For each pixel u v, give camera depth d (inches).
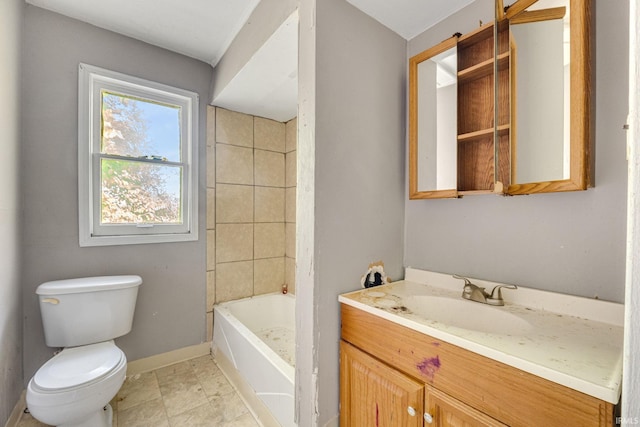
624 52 33.9
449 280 51.6
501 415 28.2
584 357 27.1
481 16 48.5
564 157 36.4
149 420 56.4
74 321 57.0
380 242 55.0
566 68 36.4
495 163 43.5
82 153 64.2
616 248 34.8
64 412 42.9
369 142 52.5
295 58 59.6
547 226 40.8
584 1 34.8
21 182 57.5
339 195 47.8
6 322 51.2
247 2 58.9
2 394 49.8
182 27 66.9
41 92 60.1
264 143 93.7
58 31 62.0
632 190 13.7
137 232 72.1
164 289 75.6
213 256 83.4
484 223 47.9
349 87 49.1
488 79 47.0
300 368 46.7
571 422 24.0
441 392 33.2
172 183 77.6
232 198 86.9
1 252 49.7
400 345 37.9
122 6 60.2
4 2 50.8
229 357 71.9
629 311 13.9
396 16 53.1
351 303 45.1
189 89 78.9
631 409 13.8
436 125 52.6
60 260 62.2
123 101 70.8
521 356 27.3
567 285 38.9
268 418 54.7
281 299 93.5
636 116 13.5
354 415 44.3
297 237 47.6
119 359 52.1
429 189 53.4
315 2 44.2
